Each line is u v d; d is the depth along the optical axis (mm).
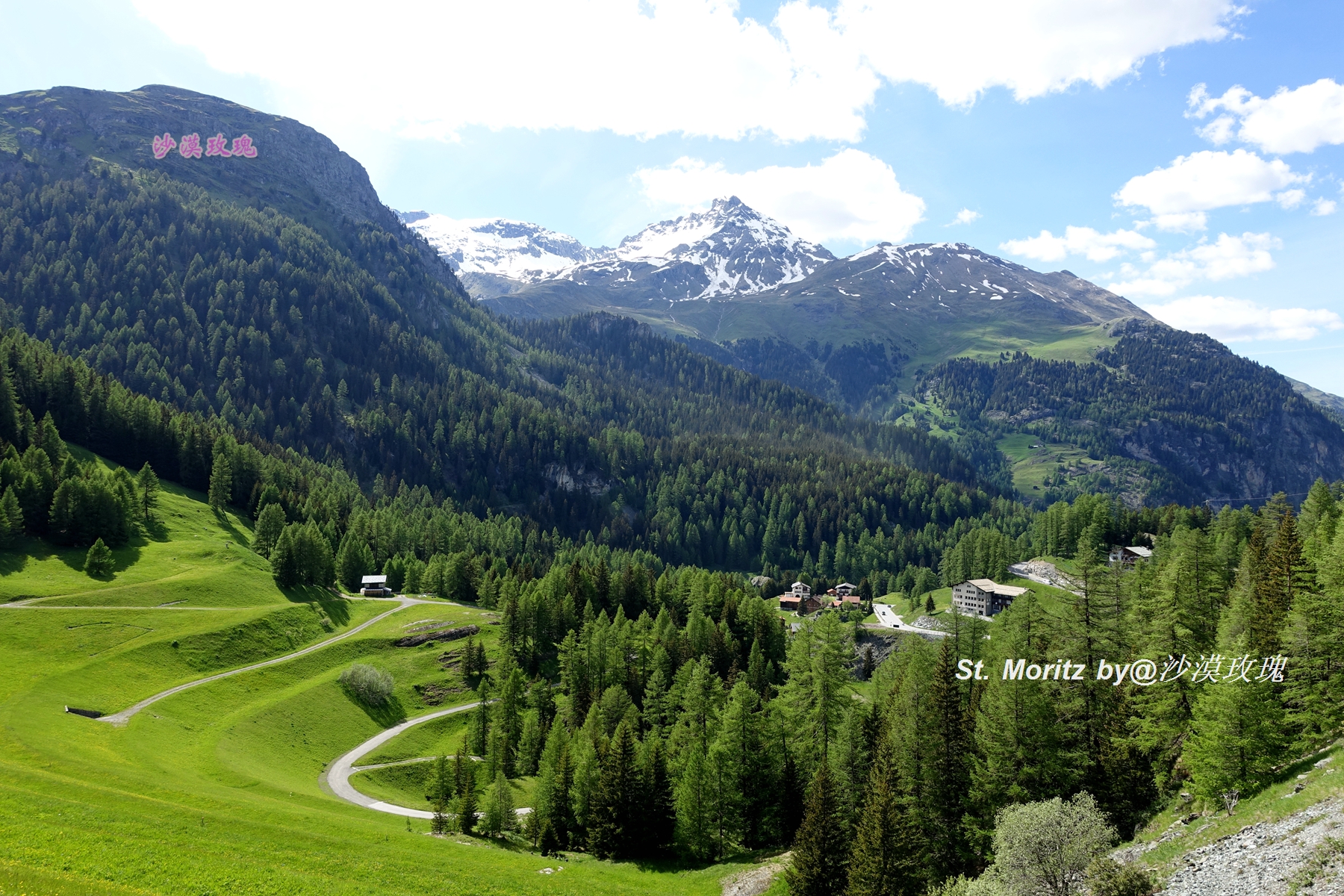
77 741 70375
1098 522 165625
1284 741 43531
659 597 160750
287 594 141000
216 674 105250
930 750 56969
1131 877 34969
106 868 41781
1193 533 109562
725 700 89750
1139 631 64000
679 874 64875
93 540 133125
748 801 71812
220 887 42562
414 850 58031
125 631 106875
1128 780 51344
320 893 44844
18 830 44875
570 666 118875
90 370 194875
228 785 71812
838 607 180625
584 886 56156
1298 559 71062
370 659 124625
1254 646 55000
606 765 73250
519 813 85875
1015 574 168875
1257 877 30781
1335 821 31641
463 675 126500
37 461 138750
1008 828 40500
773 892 56094
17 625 99688
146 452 183250
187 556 142375
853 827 56969
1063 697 57375
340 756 96938
